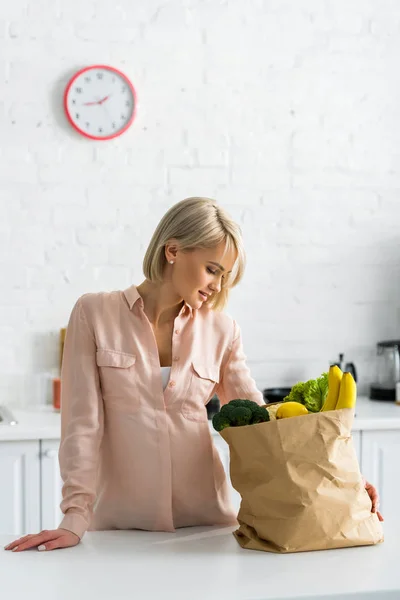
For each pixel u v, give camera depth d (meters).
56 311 3.51
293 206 3.68
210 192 3.61
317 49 3.68
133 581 1.43
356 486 1.61
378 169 3.75
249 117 3.63
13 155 3.45
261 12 3.62
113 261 3.54
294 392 1.75
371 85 3.73
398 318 3.79
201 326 1.91
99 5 3.49
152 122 3.55
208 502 1.86
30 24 3.44
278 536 1.58
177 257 1.77
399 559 1.54
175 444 1.82
